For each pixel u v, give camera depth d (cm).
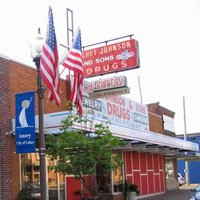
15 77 1446
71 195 1695
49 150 1079
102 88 1582
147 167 2605
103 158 1091
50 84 949
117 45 1595
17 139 1054
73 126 1163
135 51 1552
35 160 1495
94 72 1623
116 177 2084
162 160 2972
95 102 1922
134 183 2322
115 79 1558
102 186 2023
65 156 1052
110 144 1066
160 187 2827
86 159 1042
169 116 3275
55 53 991
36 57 954
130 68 1555
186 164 4312
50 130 1288
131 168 2316
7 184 1335
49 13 1007
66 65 1148
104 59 1612
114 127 1560
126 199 2122
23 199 1359
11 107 1406
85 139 1062
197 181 4816
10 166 1362
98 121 1428
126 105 2330
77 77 1182
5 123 1366
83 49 1678
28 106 1052
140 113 2558
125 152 2266
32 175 1470
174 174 3300
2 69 1390
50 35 986
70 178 1703
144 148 2030
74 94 1166
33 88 1536
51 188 1570
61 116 1282
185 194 2675
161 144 2164
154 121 2855
